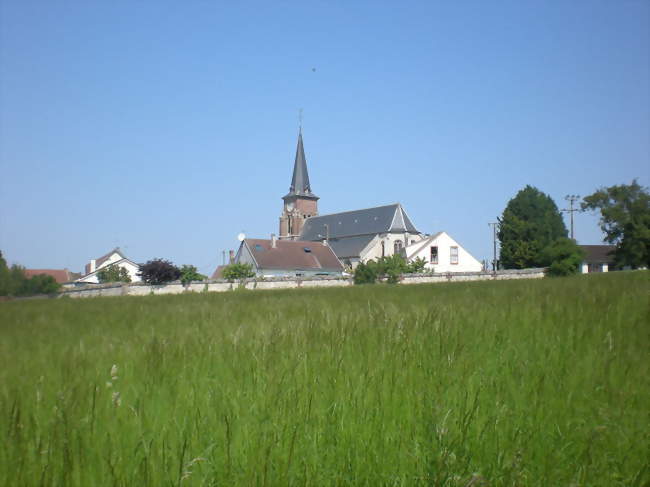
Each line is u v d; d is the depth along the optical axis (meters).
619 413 3.37
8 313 15.69
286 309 11.87
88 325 10.20
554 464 2.92
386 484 2.91
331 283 50.66
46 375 4.95
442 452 2.99
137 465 2.97
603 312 6.82
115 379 4.67
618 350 4.68
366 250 111.50
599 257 80.25
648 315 6.50
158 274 49.84
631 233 49.06
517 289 14.43
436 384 4.00
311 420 3.47
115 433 3.40
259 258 90.62
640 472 2.77
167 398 3.96
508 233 73.94
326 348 5.37
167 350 5.77
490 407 3.60
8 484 2.82
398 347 5.27
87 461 3.01
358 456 3.03
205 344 6.11
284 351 5.47
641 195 49.84
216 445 3.18
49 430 3.37
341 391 3.96
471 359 4.75
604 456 2.94
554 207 74.25
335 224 127.38
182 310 13.30
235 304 15.15
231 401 3.81
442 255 77.94
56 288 46.75
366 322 7.36
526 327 6.08
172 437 3.29
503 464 2.93
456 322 6.73
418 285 29.30
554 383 3.94
